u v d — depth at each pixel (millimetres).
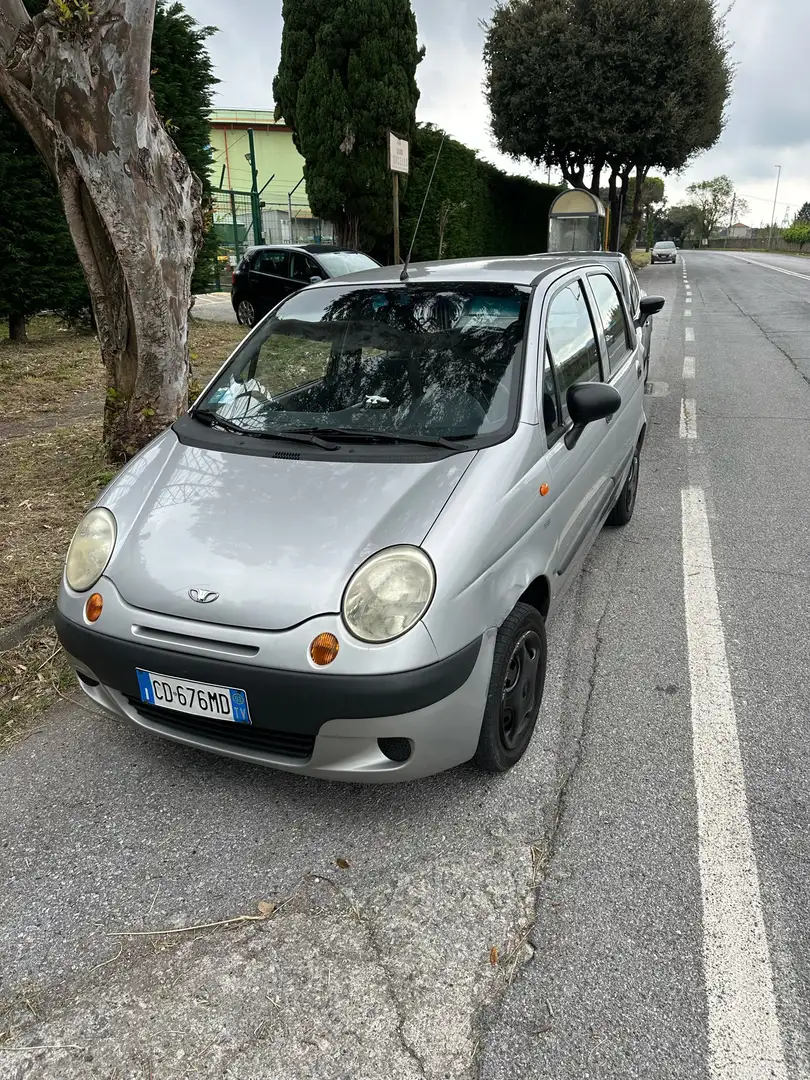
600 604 4074
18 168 9797
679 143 26656
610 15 24578
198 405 3414
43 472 5691
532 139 27406
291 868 2420
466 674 2340
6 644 3627
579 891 2293
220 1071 1816
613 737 3006
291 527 2488
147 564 2514
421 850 2473
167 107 11898
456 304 3357
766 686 3309
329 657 2213
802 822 2539
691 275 31656
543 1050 1839
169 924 2230
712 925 2160
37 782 2838
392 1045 1863
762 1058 1805
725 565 4496
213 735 2498
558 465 3053
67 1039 1905
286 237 23266
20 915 2270
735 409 8164
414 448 2789
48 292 10719
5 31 4355
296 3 15961
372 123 16250
